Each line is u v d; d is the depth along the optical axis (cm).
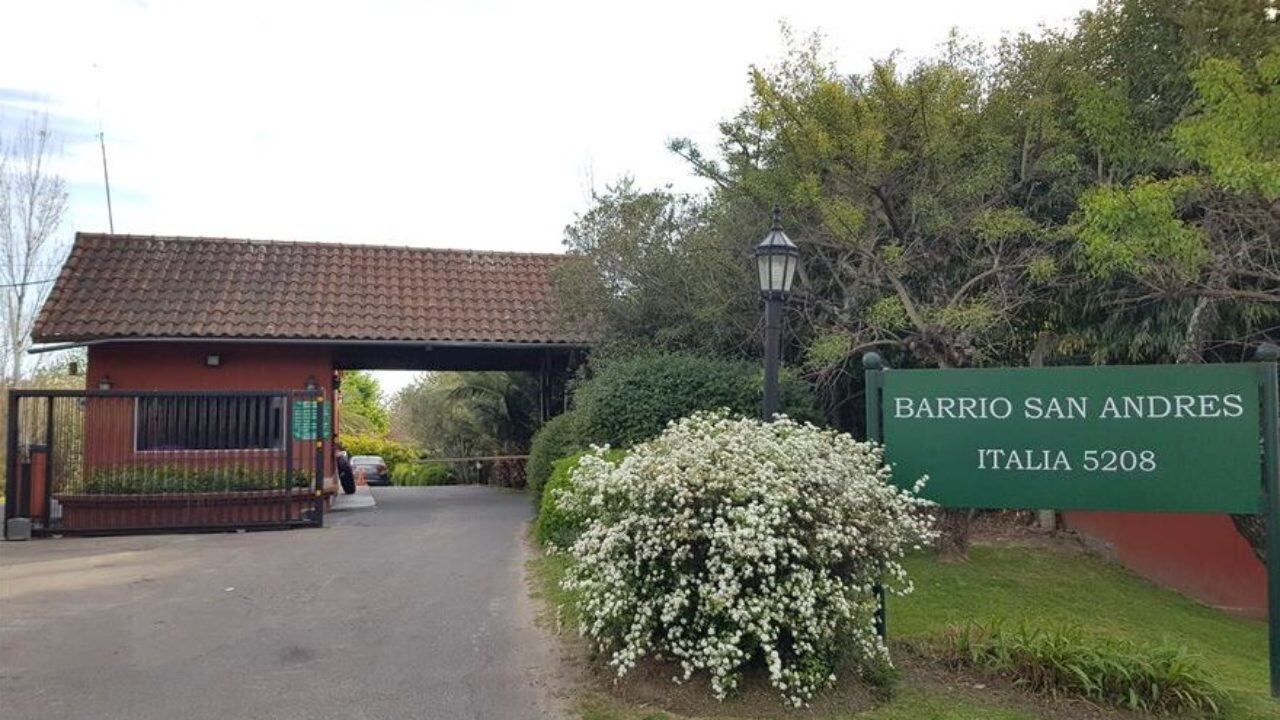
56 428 1364
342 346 1656
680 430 702
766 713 589
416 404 3669
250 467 1404
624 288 1542
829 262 1261
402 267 1847
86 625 799
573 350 1748
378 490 2395
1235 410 658
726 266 1353
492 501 1872
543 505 1198
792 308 1322
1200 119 867
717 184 1430
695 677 634
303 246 1839
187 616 830
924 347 1120
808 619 587
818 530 604
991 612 891
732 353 1410
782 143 1204
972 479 689
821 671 611
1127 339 1191
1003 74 1199
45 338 1479
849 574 636
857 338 1170
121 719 582
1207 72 831
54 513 1354
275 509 1396
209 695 626
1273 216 897
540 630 779
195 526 1367
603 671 655
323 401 1455
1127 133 1080
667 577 620
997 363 1285
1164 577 1197
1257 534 1040
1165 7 1106
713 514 611
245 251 1784
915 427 702
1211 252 952
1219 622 1062
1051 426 679
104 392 1359
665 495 619
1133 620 984
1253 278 1095
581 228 1628
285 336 1570
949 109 1110
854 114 1113
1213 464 659
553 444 1416
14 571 1045
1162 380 666
